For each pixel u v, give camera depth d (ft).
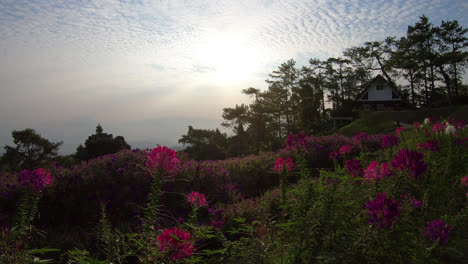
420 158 9.63
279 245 10.30
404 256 8.74
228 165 33.83
